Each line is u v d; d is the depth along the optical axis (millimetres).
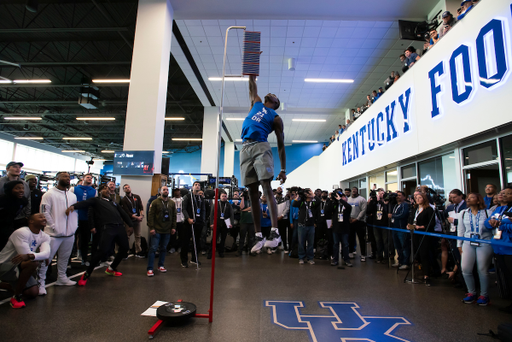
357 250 8461
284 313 3010
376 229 6398
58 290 3691
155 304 3188
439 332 2602
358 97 13656
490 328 2707
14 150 21578
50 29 8672
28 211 4203
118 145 25953
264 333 2520
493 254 3434
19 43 10797
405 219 5539
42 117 17906
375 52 9875
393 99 8367
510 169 4781
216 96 13586
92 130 21547
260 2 7332
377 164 9500
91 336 2391
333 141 15875
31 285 3322
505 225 3184
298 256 6438
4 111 17406
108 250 4086
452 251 4484
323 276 4789
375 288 4078
